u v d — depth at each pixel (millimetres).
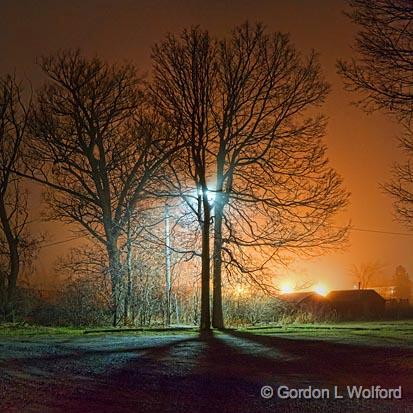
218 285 31312
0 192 39000
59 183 37469
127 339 24359
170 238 33500
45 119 36625
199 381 14492
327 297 57906
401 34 18094
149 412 11508
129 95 36969
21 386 13727
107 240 35000
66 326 33156
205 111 29438
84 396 12797
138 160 35812
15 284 38469
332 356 18844
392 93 18672
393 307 61281
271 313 37406
